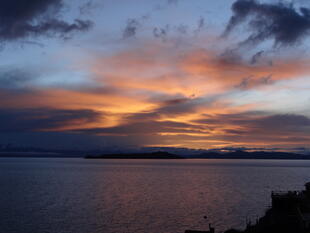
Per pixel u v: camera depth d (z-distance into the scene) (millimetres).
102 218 68062
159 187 133875
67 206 82812
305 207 51125
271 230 43750
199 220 67062
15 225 61219
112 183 150875
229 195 108125
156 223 64062
